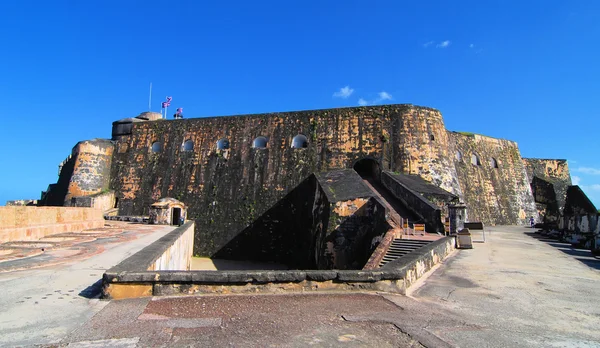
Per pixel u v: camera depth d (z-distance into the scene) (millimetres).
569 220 22141
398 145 29141
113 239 15094
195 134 33781
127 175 34344
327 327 5543
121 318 5637
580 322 6512
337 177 25172
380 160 28969
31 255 10695
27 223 14102
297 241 27953
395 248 15359
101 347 4531
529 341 5371
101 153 34656
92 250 11852
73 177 33062
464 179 36688
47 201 38094
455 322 6117
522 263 13719
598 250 16172
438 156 29688
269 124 32188
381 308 6629
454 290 8867
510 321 6406
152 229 20734
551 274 11508
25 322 5359
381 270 8078
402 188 23766
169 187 32688
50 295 6789
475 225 30562
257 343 4840
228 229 29594
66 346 4531
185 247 19328
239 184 30922
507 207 40688
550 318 6707
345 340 5043
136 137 35375
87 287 7441
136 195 33406
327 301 6949
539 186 47438
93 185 33531
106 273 6836
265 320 5766
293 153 30688
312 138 30703
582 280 10578
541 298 8289
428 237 17469
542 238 24109
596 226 18047
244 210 29906
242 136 32469
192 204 31328
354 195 20062
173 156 33656
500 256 15570
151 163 34094
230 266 26516
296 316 6016
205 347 4645
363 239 18969
